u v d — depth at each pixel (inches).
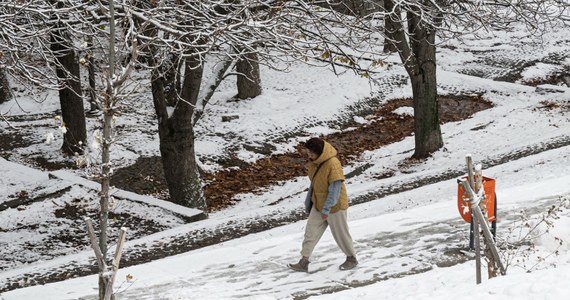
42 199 1074.7
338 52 830.5
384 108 1660.9
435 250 593.3
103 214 348.8
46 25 745.6
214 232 856.3
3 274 721.6
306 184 1241.4
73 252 912.3
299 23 834.2
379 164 1304.1
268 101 1678.2
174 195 1066.7
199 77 1007.6
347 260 568.1
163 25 703.1
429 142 1272.1
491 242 434.9
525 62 2038.6
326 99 1672.0
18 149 1445.6
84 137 1400.1
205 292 534.9
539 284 363.3
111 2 336.8
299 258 604.7
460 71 1977.1
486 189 550.0
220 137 1467.8
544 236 558.3
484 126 1421.0
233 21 764.6
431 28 1097.4
